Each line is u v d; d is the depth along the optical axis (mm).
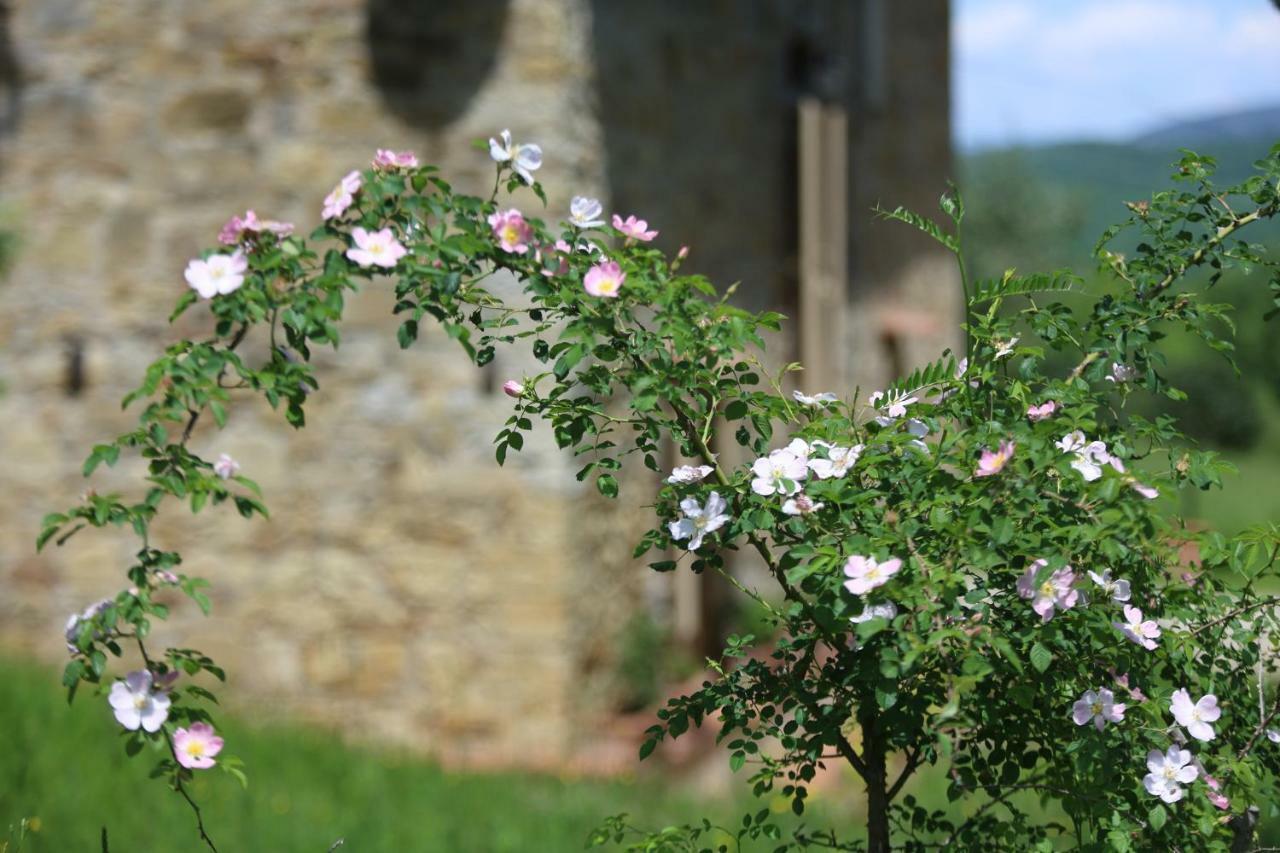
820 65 9594
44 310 7148
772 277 9211
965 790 2318
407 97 6852
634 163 7465
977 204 25797
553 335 6547
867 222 10242
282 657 7043
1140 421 2346
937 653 2020
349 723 6984
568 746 6824
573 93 6816
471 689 6910
